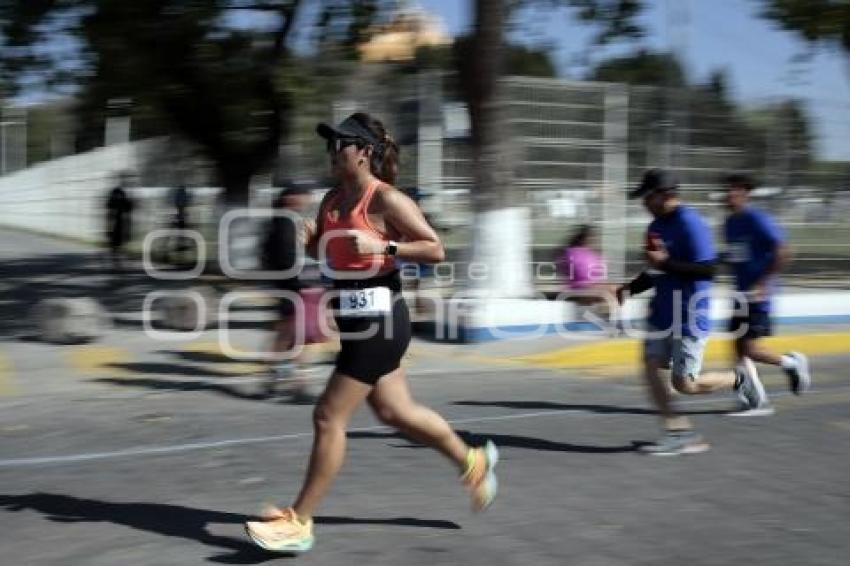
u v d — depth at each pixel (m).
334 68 17.44
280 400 9.82
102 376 10.92
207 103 17.33
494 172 13.81
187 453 7.74
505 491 6.69
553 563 5.39
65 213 40.22
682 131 16.84
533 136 15.89
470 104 13.84
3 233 43.03
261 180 19.69
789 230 17.83
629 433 8.48
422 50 17.38
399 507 6.29
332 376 5.36
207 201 24.33
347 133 5.23
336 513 6.17
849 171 18.05
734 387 9.24
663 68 17.08
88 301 13.06
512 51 15.71
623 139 16.50
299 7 16.81
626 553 5.55
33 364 11.57
